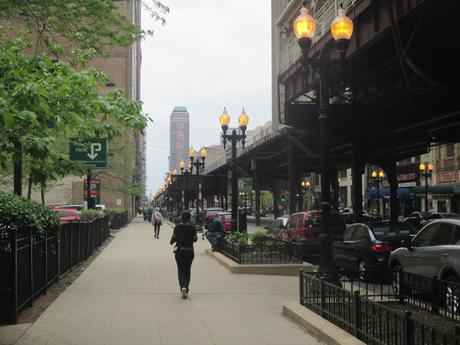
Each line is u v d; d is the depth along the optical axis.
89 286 14.12
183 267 12.52
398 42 18.94
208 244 30.59
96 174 49.50
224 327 9.40
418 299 10.51
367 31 21.22
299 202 73.50
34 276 11.52
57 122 10.34
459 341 5.56
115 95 14.96
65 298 12.27
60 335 8.72
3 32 16.08
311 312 9.77
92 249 24.06
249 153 60.41
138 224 64.69
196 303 11.70
